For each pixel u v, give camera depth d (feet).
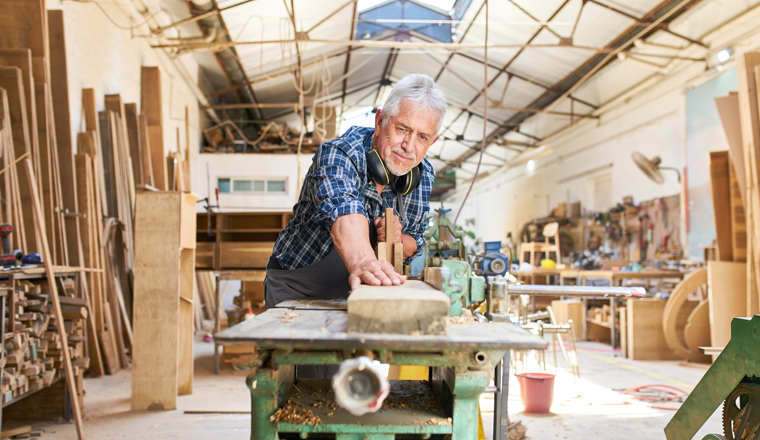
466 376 3.44
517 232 51.19
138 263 10.48
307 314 3.90
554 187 42.75
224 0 22.16
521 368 14.26
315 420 3.56
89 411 10.28
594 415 10.39
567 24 27.20
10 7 12.57
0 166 10.82
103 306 14.34
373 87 48.16
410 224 6.34
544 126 43.91
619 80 31.71
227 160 30.17
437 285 3.93
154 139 20.71
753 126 12.94
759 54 13.25
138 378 10.37
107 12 17.92
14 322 7.93
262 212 15.69
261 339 2.90
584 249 36.78
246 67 31.30
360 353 3.08
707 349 6.65
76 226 13.47
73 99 15.19
